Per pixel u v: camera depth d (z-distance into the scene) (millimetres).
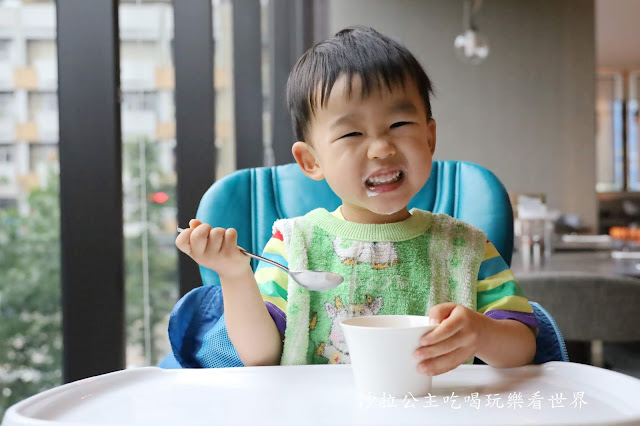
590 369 751
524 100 5207
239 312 866
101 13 1367
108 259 1374
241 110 2893
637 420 562
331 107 878
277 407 644
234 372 779
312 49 962
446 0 5109
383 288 975
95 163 1367
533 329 897
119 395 695
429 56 5129
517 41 5191
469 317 732
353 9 5055
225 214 1189
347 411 626
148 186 1870
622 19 7434
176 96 2092
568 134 5219
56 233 1399
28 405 627
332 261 996
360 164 864
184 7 2102
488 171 1190
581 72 5199
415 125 879
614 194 9258
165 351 1982
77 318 1360
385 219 1021
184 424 574
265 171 1237
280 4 3521
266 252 1044
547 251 3078
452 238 1015
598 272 2414
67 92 1354
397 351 663
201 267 1140
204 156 2096
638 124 10070
